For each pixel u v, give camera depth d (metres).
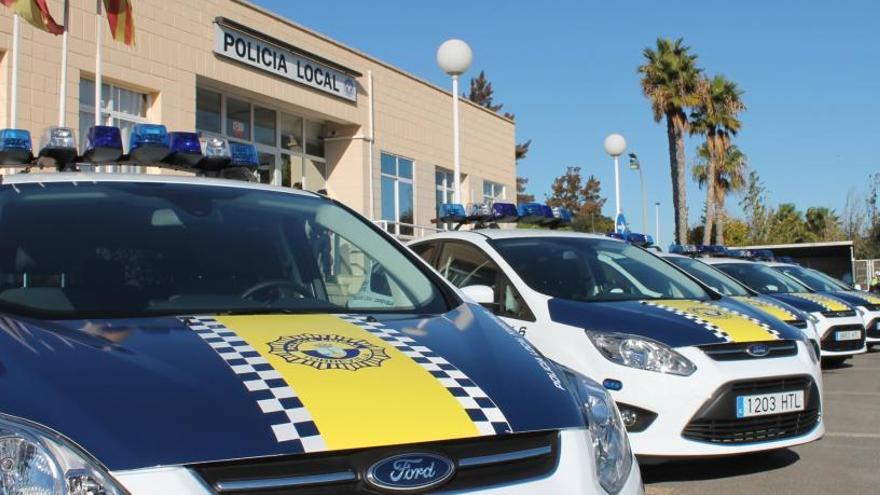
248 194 3.83
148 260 3.14
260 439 2.00
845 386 10.12
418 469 2.07
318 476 1.98
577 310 5.59
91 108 12.70
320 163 18.94
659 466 5.85
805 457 6.13
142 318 2.73
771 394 5.25
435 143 21.80
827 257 26.16
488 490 2.12
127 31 10.65
